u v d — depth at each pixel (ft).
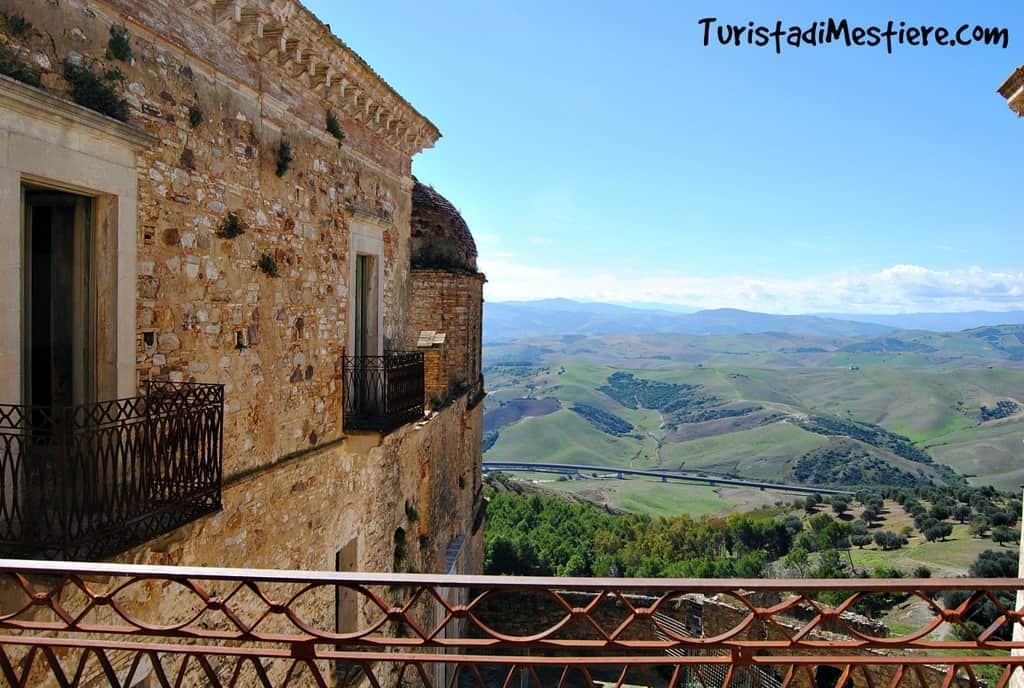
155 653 12.06
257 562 25.89
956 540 144.05
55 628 11.91
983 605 83.61
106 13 18.48
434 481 50.08
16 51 15.87
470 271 66.13
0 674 15.75
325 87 30.45
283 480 27.81
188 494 19.10
